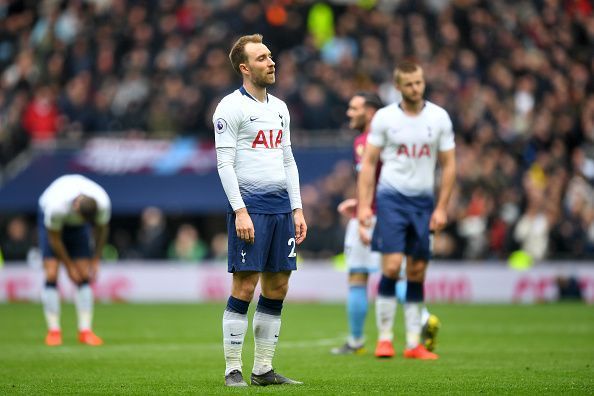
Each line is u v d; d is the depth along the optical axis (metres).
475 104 77.00
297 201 25.62
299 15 87.69
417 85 32.41
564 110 79.00
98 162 75.50
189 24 85.50
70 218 39.38
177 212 75.19
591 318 53.31
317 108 74.62
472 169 71.00
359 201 33.31
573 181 70.50
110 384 25.77
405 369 29.31
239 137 24.80
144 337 43.62
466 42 86.81
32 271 70.06
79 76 80.88
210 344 40.09
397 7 88.88
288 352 36.12
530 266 67.62
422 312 34.50
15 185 75.06
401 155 32.72
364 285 35.62
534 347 37.50
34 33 92.44
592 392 23.55
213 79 78.25
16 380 27.05
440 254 68.88
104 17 88.88
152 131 77.06
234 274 25.08
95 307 64.44
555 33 87.44
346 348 35.72
